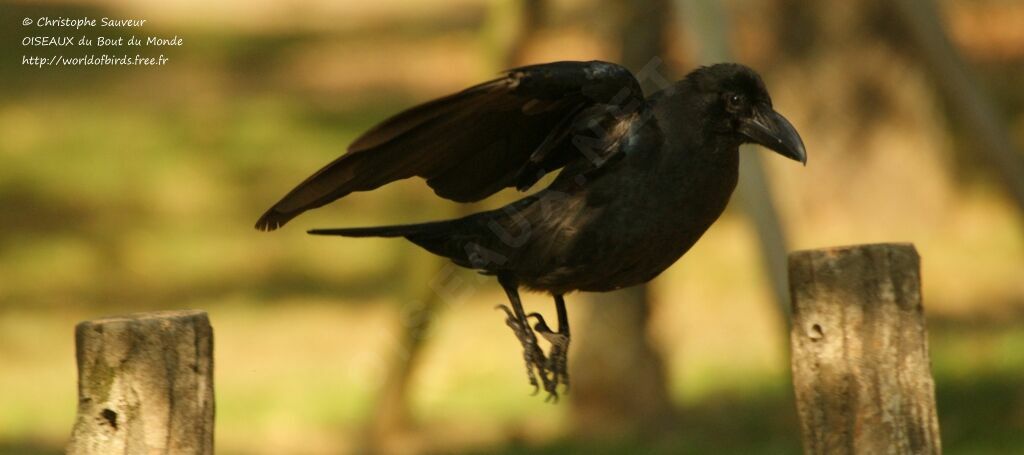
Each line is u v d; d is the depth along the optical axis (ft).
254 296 61.62
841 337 17.98
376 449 42.55
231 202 77.15
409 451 42.27
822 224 65.98
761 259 32.89
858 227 65.67
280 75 107.76
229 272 65.41
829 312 18.03
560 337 19.80
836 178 65.57
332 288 62.59
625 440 42.27
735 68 19.11
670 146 18.84
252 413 46.06
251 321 57.88
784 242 32.78
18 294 61.31
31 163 81.15
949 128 66.28
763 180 32.71
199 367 16.74
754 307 56.90
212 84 102.89
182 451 16.61
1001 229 65.46
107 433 16.55
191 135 89.40
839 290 17.98
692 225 19.16
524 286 20.20
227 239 70.44
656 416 44.14
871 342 17.92
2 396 48.32
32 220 72.38
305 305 60.03
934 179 65.46
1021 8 107.65
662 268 19.67
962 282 59.16
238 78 105.70
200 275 64.90
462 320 56.18
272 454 41.83
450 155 18.79
